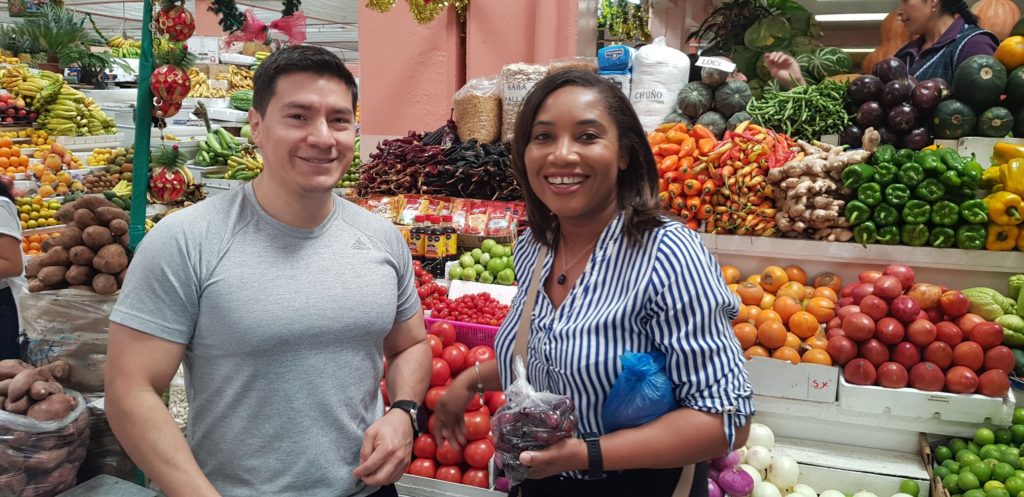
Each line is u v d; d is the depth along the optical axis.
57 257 2.49
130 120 8.84
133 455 1.52
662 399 1.38
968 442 2.60
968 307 2.67
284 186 1.62
